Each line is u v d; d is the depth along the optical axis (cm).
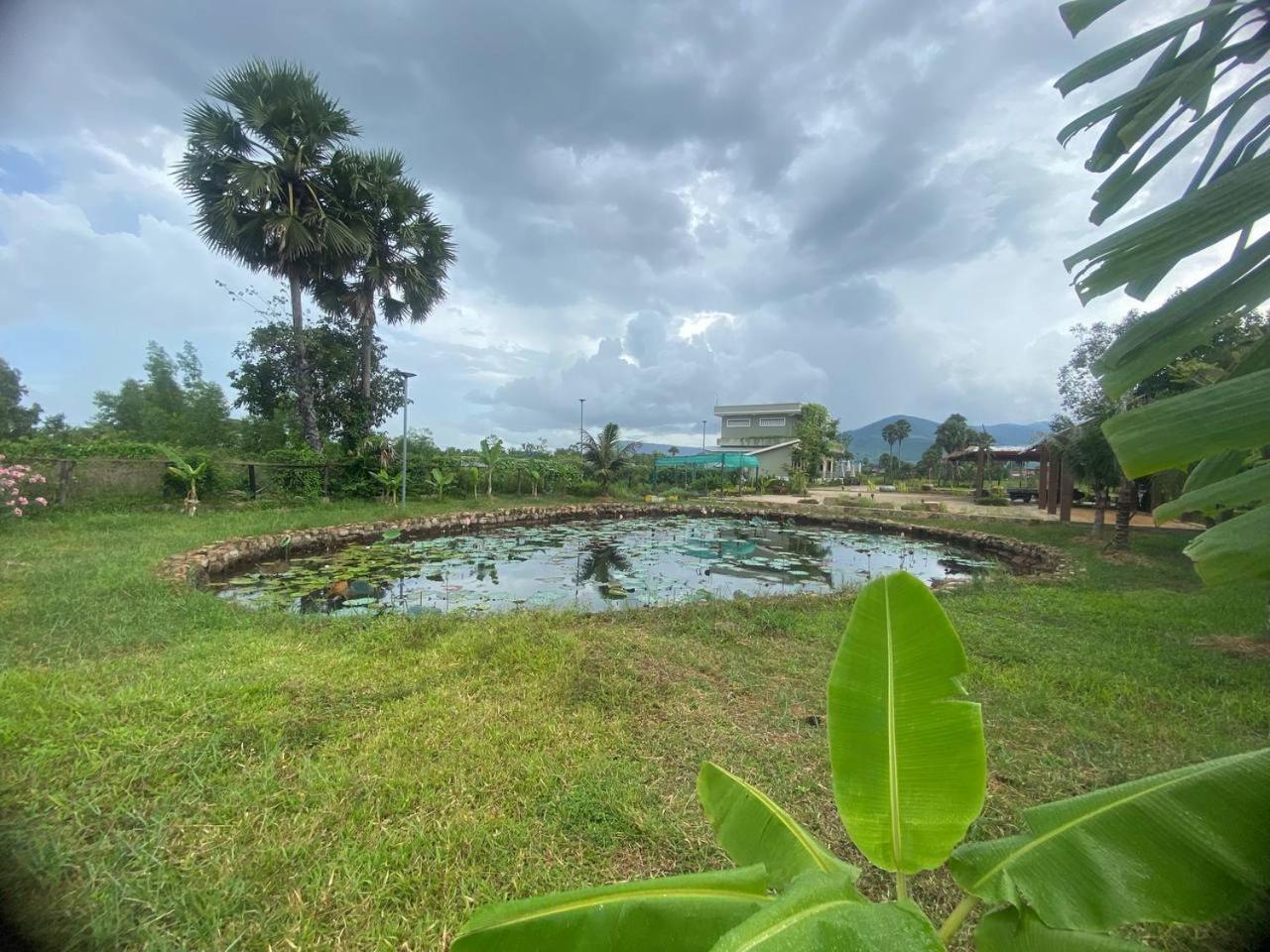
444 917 158
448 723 271
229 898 159
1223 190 99
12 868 163
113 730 243
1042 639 434
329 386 1516
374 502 1309
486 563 862
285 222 1202
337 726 263
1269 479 92
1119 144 142
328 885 167
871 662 122
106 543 691
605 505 1614
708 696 318
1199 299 100
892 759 114
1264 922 144
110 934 145
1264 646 411
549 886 170
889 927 74
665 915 92
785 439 3334
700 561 947
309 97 1265
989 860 105
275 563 800
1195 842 94
